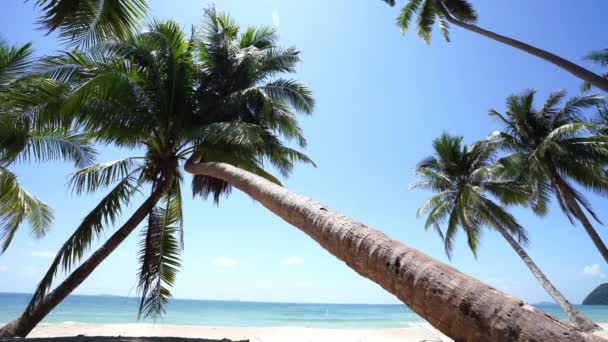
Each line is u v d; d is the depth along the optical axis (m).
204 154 10.27
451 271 2.11
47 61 8.03
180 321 40.84
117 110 8.84
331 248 3.04
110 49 9.12
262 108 10.88
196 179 11.77
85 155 10.56
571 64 8.80
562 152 15.88
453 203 20.66
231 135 8.41
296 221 3.66
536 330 1.61
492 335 1.73
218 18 12.45
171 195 11.39
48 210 11.87
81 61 8.38
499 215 19.03
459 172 20.39
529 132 18.27
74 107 7.92
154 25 10.40
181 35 10.72
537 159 16.50
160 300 10.14
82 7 5.36
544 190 17.69
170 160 10.36
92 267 9.10
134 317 39.47
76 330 19.92
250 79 11.04
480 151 20.02
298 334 21.36
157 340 6.71
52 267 8.54
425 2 13.16
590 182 16.58
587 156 16.03
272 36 12.53
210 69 11.37
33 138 9.36
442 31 13.51
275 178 11.00
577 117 16.88
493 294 1.85
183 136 10.12
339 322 41.03
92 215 9.16
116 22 5.66
